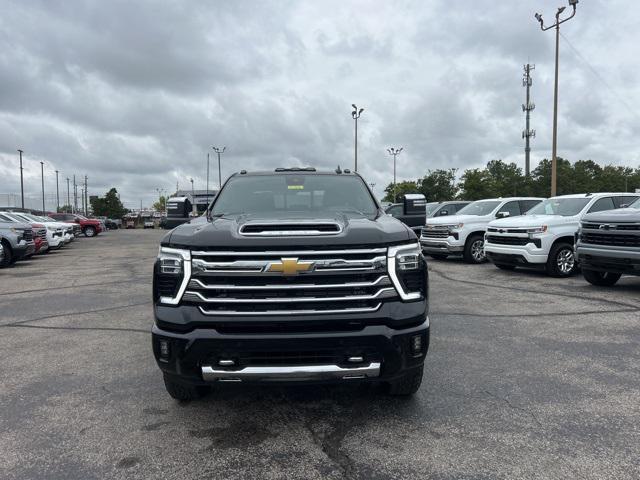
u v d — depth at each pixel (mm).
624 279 10383
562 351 5320
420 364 3512
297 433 3531
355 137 39656
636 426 3557
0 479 2965
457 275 11273
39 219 22422
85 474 3020
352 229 3512
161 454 3254
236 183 5246
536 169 83188
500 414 3781
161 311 3410
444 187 68562
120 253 20266
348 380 3340
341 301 3307
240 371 3254
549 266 10539
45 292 9836
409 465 3070
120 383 4574
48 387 4492
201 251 3344
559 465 3039
